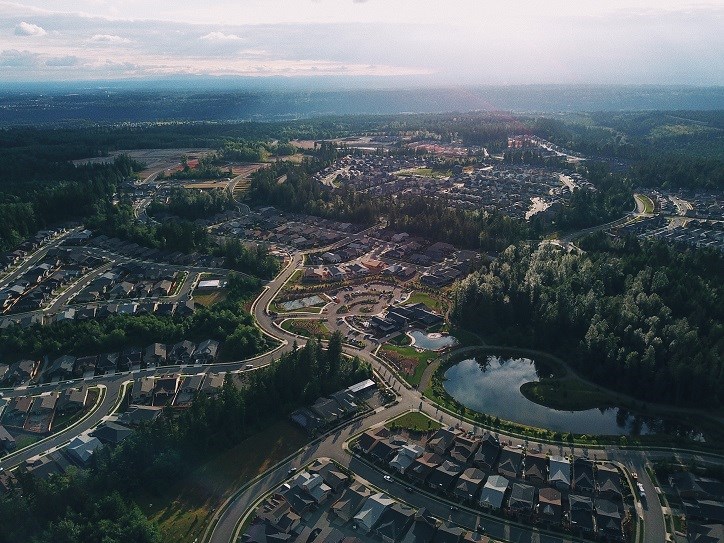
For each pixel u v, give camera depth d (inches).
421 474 5885.8
